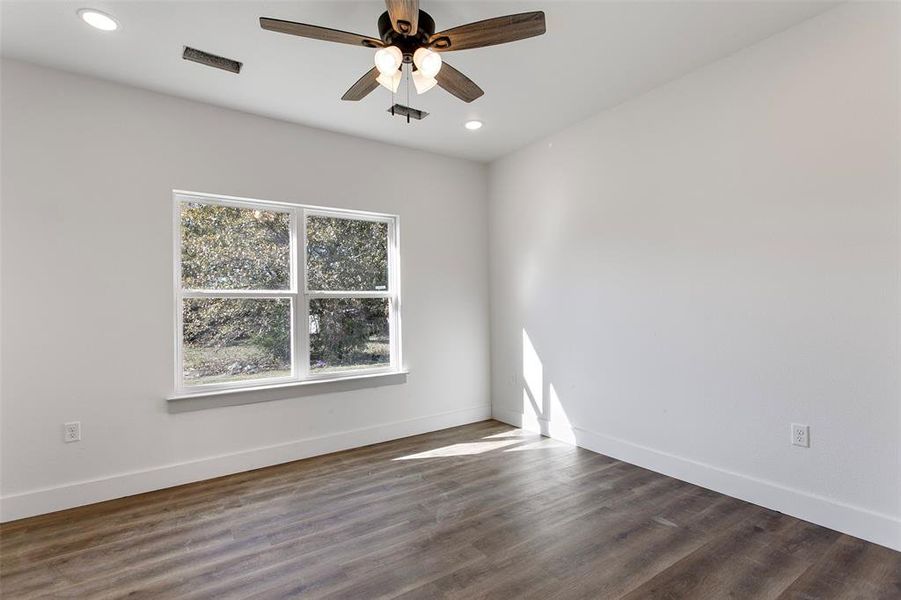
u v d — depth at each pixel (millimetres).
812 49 2402
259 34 2443
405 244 4227
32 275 2693
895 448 2162
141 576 2066
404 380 4195
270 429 3484
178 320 3225
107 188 2920
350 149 3912
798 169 2469
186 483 3135
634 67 2873
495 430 4352
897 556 2113
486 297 4766
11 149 2648
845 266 2309
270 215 3617
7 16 2258
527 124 3752
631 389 3379
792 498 2510
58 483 2738
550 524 2492
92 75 2859
